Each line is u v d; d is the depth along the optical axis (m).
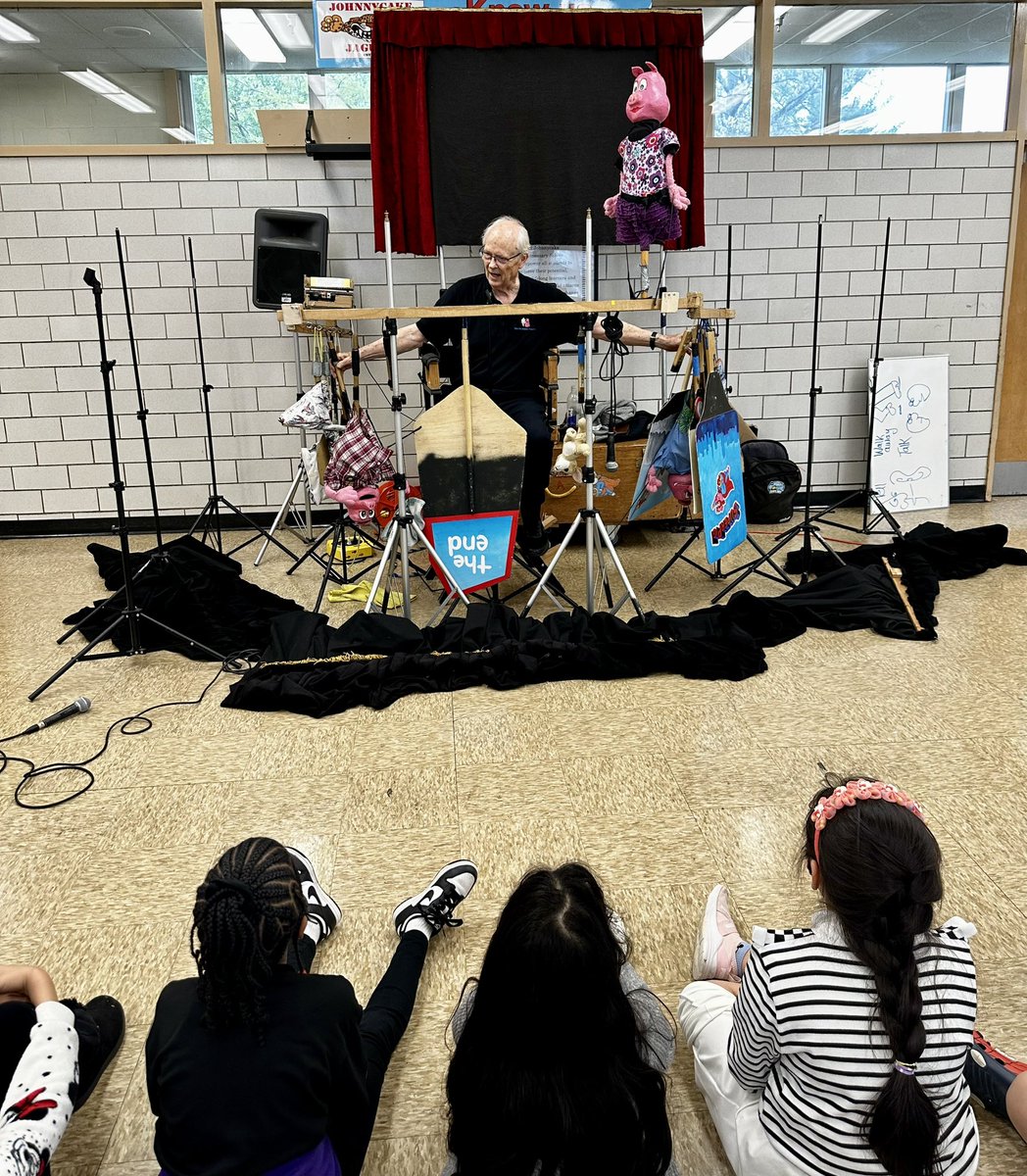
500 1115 1.11
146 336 5.37
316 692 3.15
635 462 4.92
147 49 5.11
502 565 3.58
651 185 3.49
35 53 5.09
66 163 5.14
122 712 3.12
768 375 5.70
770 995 1.22
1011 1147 1.49
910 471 5.79
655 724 2.94
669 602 4.12
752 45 5.29
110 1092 1.64
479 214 4.91
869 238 5.53
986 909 2.03
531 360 3.86
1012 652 3.45
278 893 1.16
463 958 1.92
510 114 4.81
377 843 2.33
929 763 2.65
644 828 2.37
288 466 5.59
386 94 4.78
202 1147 1.14
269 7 5.05
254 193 5.22
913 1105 1.15
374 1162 1.49
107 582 4.44
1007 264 5.62
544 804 2.49
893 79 5.43
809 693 3.14
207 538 5.26
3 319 5.31
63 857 2.30
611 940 1.16
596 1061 1.12
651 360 5.59
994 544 4.55
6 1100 1.28
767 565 4.64
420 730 2.95
